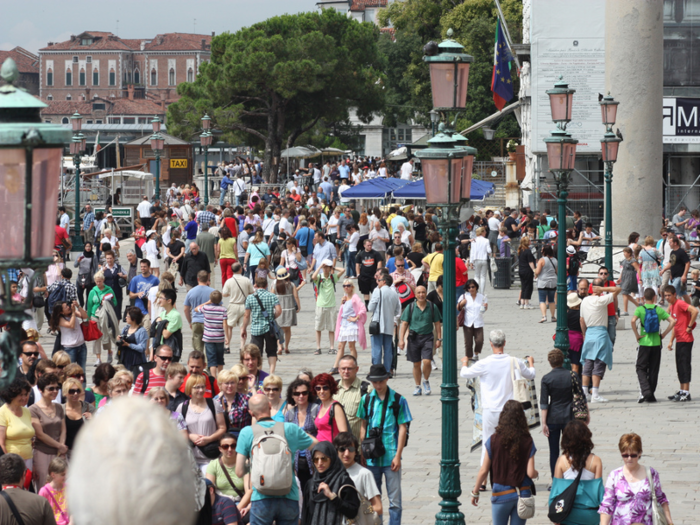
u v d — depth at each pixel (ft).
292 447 100.32
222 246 310.24
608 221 274.77
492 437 103.86
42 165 39.93
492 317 289.53
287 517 96.99
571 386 129.70
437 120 492.95
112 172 586.04
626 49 327.67
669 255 309.63
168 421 24.80
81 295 263.90
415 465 144.25
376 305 199.00
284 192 599.16
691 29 453.99
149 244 323.78
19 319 40.86
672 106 449.48
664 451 147.23
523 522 102.83
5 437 110.01
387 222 401.08
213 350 193.47
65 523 97.71
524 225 399.44
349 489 94.12
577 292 189.67
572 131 472.03
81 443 24.23
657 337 181.78
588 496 96.32
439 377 210.18
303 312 306.76
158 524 23.52
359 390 116.67
